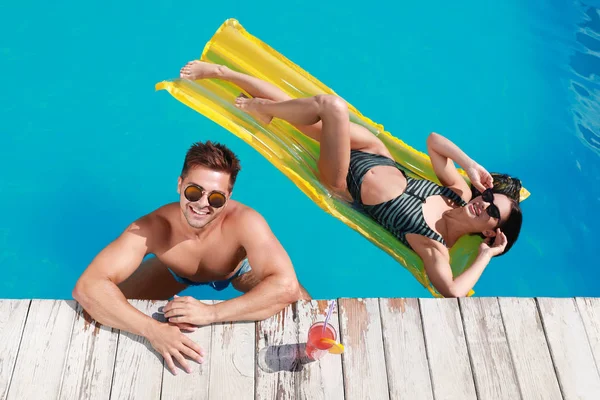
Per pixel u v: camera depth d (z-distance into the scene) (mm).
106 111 3854
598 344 2328
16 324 2188
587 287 3625
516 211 3344
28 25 4078
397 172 3436
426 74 4336
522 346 2299
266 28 4340
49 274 3324
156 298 3035
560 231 3832
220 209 2387
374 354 2234
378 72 4285
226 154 2379
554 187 3977
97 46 4074
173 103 3982
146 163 3719
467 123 4145
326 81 4164
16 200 3477
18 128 3695
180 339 2160
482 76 4391
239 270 2932
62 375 2096
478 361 2254
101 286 2229
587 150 4160
